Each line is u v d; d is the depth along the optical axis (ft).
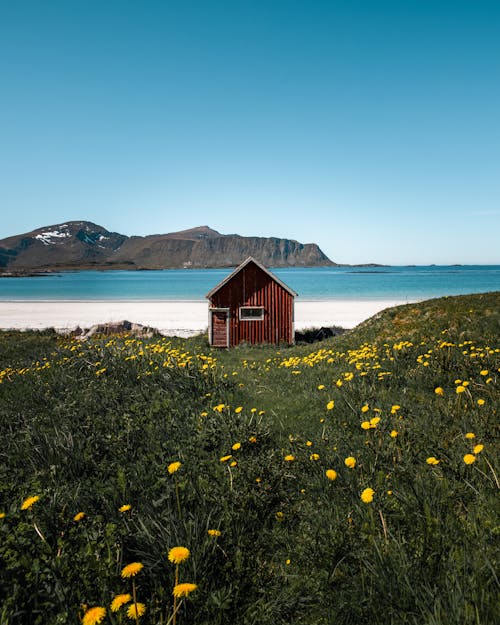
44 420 25.54
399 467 14.46
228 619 9.36
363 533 11.24
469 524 11.23
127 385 32.17
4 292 367.25
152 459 17.74
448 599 8.48
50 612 8.79
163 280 635.66
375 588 9.41
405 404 22.94
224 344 86.74
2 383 37.35
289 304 87.40
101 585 9.42
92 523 12.34
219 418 22.16
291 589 10.40
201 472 15.97
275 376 38.99
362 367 33.78
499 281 472.03
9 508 13.14
